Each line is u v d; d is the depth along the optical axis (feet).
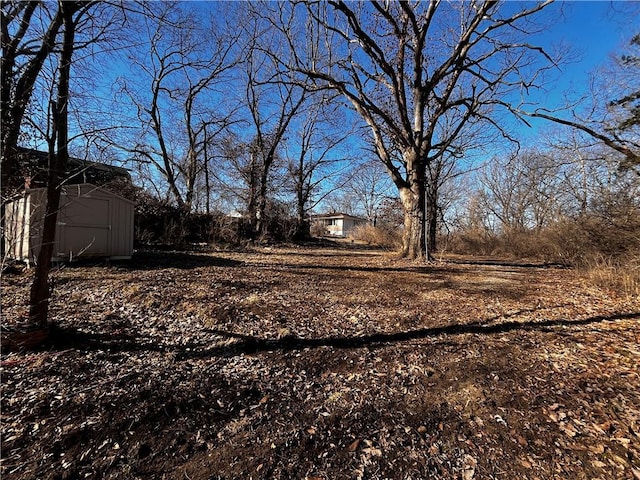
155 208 45.27
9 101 9.72
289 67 34.37
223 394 8.21
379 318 14.76
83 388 8.02
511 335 12.94
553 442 6.66
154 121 55.36
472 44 34.06
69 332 11.26
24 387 7.88
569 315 15.85
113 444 6.26
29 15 9.98
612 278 23.89
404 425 7.22
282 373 9.52
